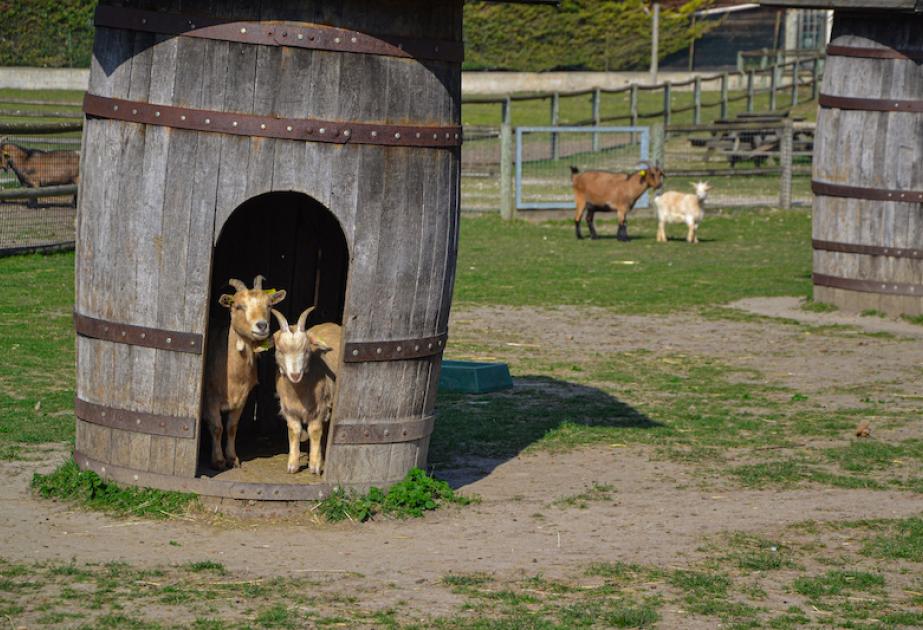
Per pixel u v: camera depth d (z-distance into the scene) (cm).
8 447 1036
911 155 1773
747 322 1802
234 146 839
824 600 735
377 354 883
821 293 1905
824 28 5859
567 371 1455
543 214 3209
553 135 3700
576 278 2194
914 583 769
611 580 759
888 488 995
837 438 1162
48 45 4881
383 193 866
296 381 859
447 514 900
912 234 1792
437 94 889
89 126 876
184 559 776
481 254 2506
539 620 681
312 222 1055
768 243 2791
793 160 4359
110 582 725
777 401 1319
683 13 5903
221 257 1045
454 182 916
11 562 755
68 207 2542
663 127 3434
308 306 1068
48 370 1330
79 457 911
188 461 870
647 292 2050
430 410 944
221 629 655
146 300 855
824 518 906
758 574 781
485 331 1695
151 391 866
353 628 664
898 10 1686
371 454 898
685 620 693
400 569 769
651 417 1236
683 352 1583
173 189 842
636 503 939
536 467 1044
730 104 5372
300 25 837
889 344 1647
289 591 721
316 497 876
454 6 900
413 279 891
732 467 1055
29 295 1780
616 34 5906
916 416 1253
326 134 845
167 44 836
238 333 895
